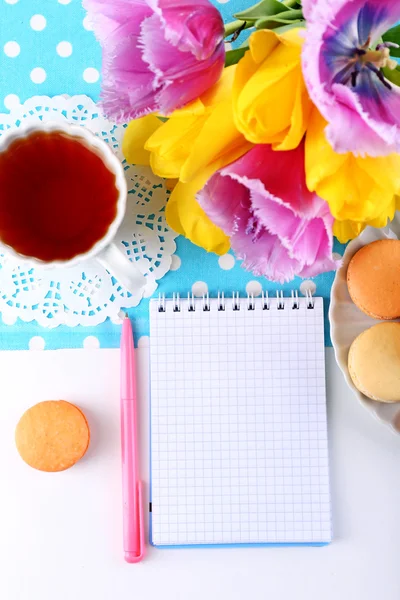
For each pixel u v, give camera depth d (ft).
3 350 1.90
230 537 1.90
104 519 1.90
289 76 1.44
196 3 1.44
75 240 1.77
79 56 1.90
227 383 1.90
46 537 1.90
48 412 1.87
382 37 1.58
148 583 1.90
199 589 1.90
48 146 1.77
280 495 1.90
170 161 1.57
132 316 1.90
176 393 1.90
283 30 1.56
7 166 1.77
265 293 1.92
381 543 1.91
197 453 1.90
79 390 1.90
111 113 1.49
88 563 1.90
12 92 1.89
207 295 1.91
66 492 1.90
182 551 1.91
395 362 1.82
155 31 1.42
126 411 1.87
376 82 1.45
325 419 1.90
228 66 1.57
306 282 1.92
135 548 1.87
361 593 1.90
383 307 1.83
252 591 1.90
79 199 1.78
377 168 1.46
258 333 1.91
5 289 1.89
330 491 1.91
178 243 1.90
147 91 1.47
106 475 1.90
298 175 1.48
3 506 1.90
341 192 1.46
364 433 1.92
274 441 1.90
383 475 1.91
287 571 1.91
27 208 1.78
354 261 1.85
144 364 1.91
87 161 1.77
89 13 1.48
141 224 1.89
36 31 1.89
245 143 1.52
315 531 1.90
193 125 1.53
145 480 1.91
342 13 1.38
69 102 1.88
